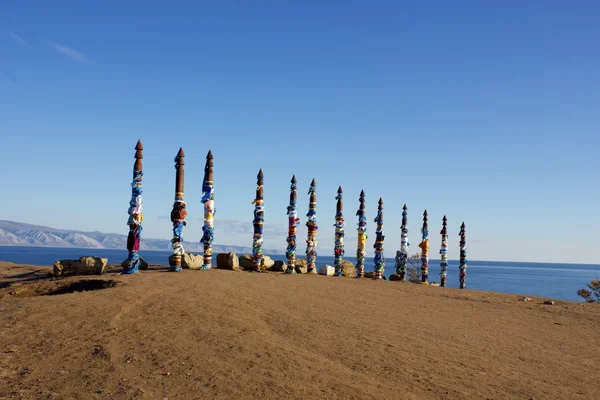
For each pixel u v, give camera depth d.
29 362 10.43
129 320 13.91
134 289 17.89
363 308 20.22
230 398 8.98
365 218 36.84
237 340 12.72
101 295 16.72
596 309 25.27
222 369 10.49
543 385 11.63
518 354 14.66
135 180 23.88
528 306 25.56
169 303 16.19
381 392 10.01
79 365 10.35
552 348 15.97
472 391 10.67
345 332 15.03
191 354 11.34
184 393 9.09
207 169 27.73
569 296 78.19
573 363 14.13
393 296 25.48
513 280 136.88
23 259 129.88
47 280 21.70
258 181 31.44
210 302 16.98
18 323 13.17
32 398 8.65
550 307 25.41
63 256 160.00
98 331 12.73
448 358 13.29
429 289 30.78
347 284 28.31
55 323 13.27
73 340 11.95
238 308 16.61
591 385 11.99
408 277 55.19
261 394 9.27
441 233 41.84
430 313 21.00
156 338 12.39
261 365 10.95
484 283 115.31
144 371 10.12
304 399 9.23
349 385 10.23
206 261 27.19
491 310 23.66
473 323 19.45
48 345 11.54
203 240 27.31
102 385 9.30
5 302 15.70
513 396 10.63
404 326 17.16
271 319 15.71
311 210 34.75
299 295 21.44
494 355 14.20
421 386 10.68
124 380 9.55
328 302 20.59
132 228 23.62
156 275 22.42
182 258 26.38
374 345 13.80
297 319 16.16
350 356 12.45
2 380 9.41
